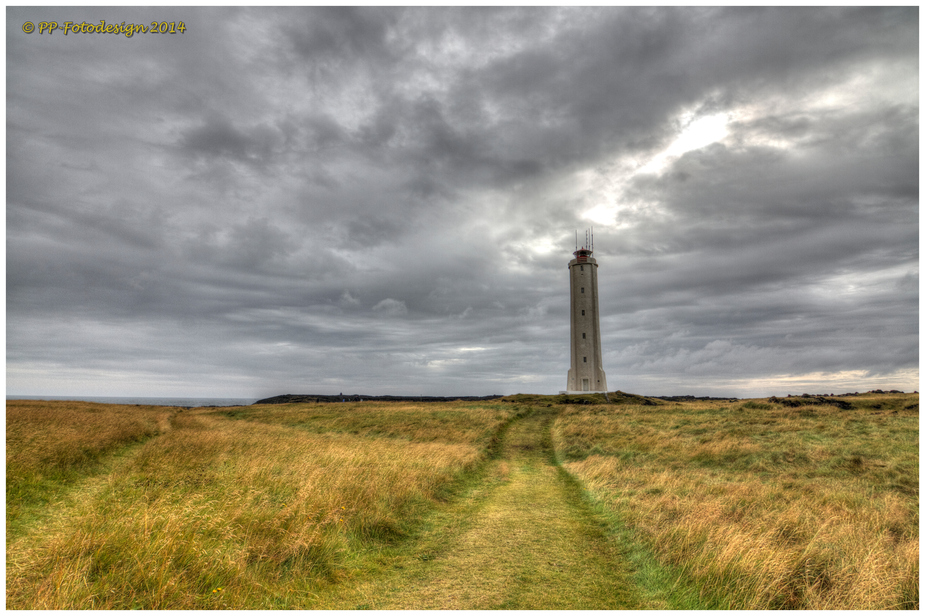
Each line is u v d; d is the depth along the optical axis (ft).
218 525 25.53
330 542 25.66
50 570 19.56
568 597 21.15
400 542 29.22
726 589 20.25
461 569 24.72
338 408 155.02
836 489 40.60
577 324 234.38
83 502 32.58
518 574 24.04
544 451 79.05
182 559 20.80
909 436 64.18
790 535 26.96
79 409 118.52
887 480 44.42
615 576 23.81
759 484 43.37
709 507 32.42
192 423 107.14
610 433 86.69
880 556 22.93
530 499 42.19
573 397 191.21
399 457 55.72
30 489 34.55
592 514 36.47
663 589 21.70
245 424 114.32
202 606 18.11
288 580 21.72
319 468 42.68
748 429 78.84
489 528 32.50
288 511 28.22
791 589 20.29
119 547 21.38
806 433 72.08
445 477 48.14
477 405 159.63
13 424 61.93
